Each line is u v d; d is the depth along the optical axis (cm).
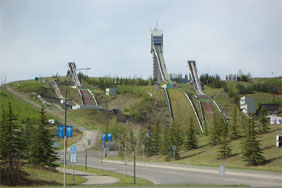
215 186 4038
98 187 4041
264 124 9656
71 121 17912
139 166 8088
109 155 10775
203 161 8469
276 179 5097
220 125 10494
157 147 10538
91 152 11500
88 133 14912
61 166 7662
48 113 19325
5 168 4831
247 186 4041
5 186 4256
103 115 19750
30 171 5303
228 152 8275
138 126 18612
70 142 13162
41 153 6131
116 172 6800
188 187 3881
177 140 10956
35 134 6425
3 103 18350
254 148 7144
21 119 15462
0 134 5631
